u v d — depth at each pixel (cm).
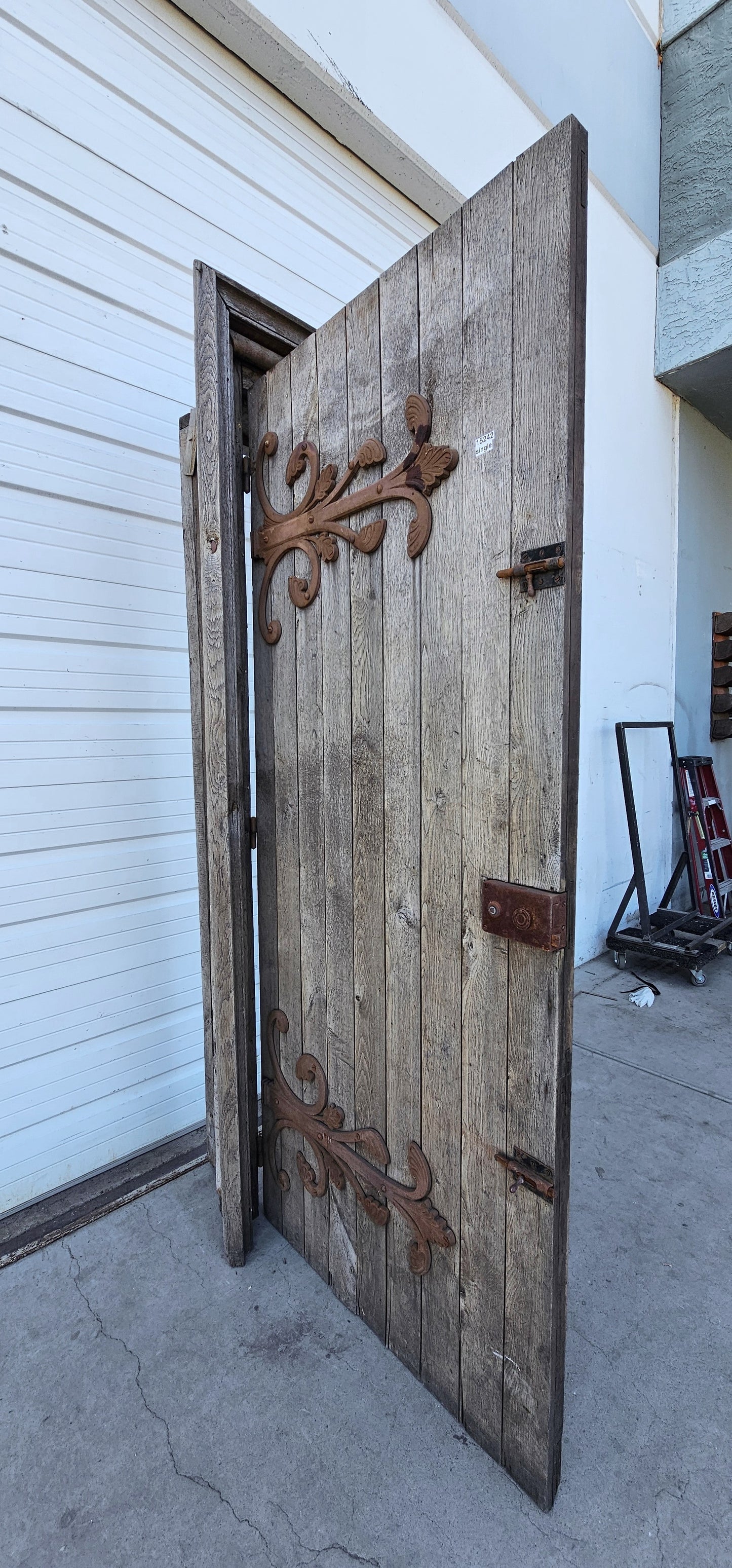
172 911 186
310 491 126
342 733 125
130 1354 126
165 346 170
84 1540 97
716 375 337
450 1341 112
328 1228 140
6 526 147
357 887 125
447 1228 110
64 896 163
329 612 125
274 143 187
